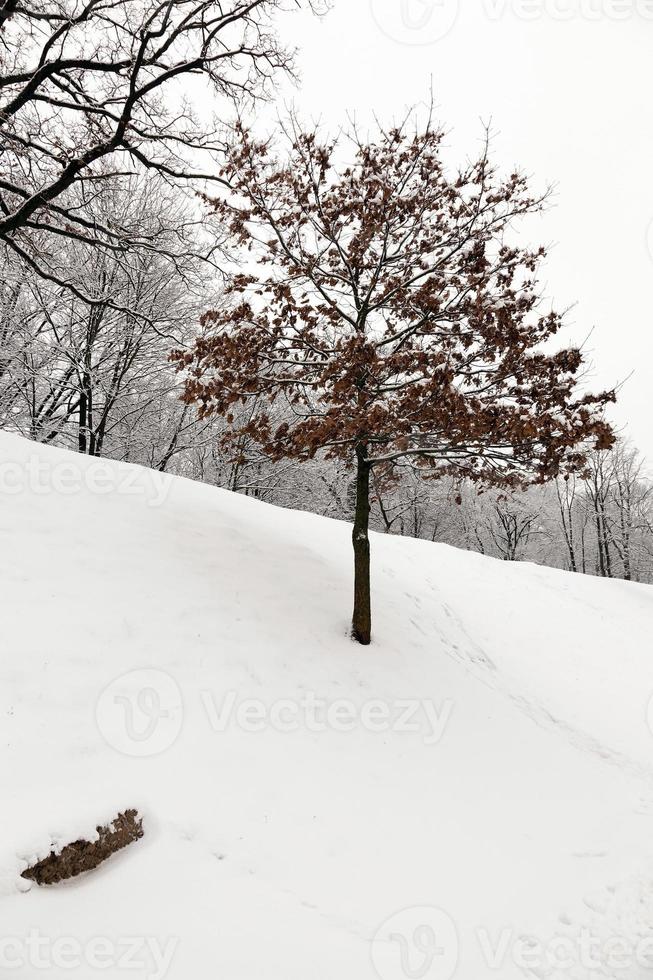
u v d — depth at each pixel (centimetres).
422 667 787
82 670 503
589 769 721
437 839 474
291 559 909
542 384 696
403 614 962
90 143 959
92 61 857
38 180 1040
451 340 738
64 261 1442
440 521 3181
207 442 1906
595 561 3997
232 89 977
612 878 492
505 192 763
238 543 880
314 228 773
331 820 452
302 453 762
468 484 2928
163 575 701
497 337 691
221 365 746
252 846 396
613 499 3328
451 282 745
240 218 770
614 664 1189
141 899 323
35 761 395
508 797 579
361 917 363
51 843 325
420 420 670
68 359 1521
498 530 3541
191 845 377
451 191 782
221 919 323
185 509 926
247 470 2169
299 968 304
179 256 1027
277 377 789
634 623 1427
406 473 901
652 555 3516
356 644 759
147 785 409
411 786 537
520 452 701
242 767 470
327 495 2627
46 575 615
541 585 1504
